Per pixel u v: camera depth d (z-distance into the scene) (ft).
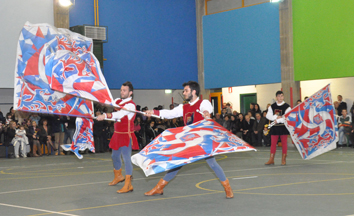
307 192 21.30
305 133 35.24
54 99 19.54
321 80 61.82
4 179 30.09
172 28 72.74
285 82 63.31
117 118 21.62
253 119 60.80
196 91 21.06
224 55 70.85
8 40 56.70
